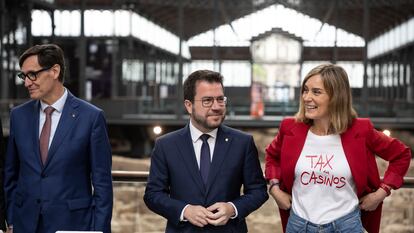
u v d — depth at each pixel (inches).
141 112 1116.5
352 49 1273.4
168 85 1535.4
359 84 1290.6
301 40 1232.8
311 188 119.7
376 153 121.8
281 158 122.3
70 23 1164.5
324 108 117.3
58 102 124.9
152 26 1363.2
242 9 1237.1
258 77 1243.2
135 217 194.4
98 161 124.7
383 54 1448.1
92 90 1172.5
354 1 1163.9
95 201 124.3
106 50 1178.0
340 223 118.1
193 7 1232.2
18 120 126.3
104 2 1171.9
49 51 120.9
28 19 994.1
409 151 121.3
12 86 969.5
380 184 121.7
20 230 124.0
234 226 124.6
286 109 1096.2
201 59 1343.5
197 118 120.0
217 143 124.5
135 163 615.2
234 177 123.9
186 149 123.9
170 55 1536.7
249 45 1251.8
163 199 122.0
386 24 1370.6
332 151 119.0
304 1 1200.8
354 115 120.0
